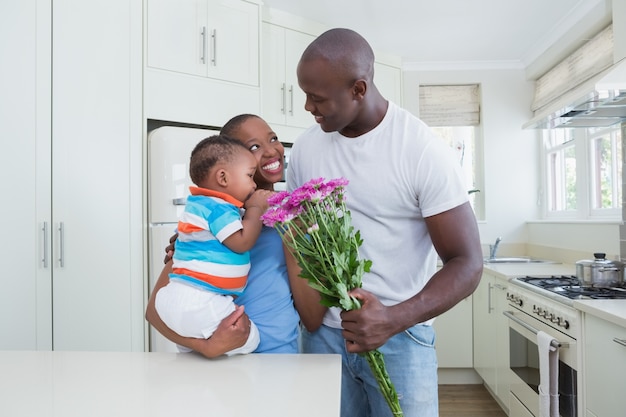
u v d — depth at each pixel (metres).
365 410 1.29
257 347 1.10
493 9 3.42
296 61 3.62
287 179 1.40
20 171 2.37
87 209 2.53
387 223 1.18
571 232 3.71
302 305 1.17
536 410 2.58
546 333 2.45
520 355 2.85
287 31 3.57
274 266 1.15
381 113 1.18
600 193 3.58
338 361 0.98
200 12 2.93
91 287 2.53
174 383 0.84
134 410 0.72
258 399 0.76
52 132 2.45
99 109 2.58
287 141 3.58
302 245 0.92
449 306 1.01
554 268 3.49
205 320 1.00
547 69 4.21
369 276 1.20
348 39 1.07
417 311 0.96
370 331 0.92
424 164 1.12
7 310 2.33
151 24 2.76
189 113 2.88
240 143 1.16
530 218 4.52
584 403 2.07
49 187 2.44
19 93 2.38
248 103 3.12
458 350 4.02
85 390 0.81
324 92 1.06
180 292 1.03
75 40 2.53
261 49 3.19
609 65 3.17
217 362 0.97
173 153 2.67
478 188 4.69
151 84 2.74
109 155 2.60
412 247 1.20
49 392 0.80
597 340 1.96
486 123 4.55
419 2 3.32
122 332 2.60
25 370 0.92
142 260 2.68
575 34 3.48
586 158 3.67
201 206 1.07
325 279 0.94
